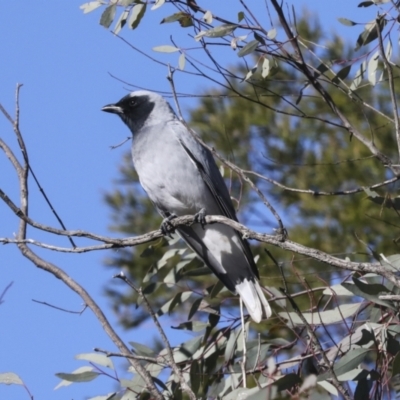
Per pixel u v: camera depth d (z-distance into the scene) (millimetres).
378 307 8680
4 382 7832
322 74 8969
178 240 10766
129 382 8727
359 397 8086
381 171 14828
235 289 10211
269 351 9336
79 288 7848
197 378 8977
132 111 11508
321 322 8453
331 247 14344
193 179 10805
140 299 10320
